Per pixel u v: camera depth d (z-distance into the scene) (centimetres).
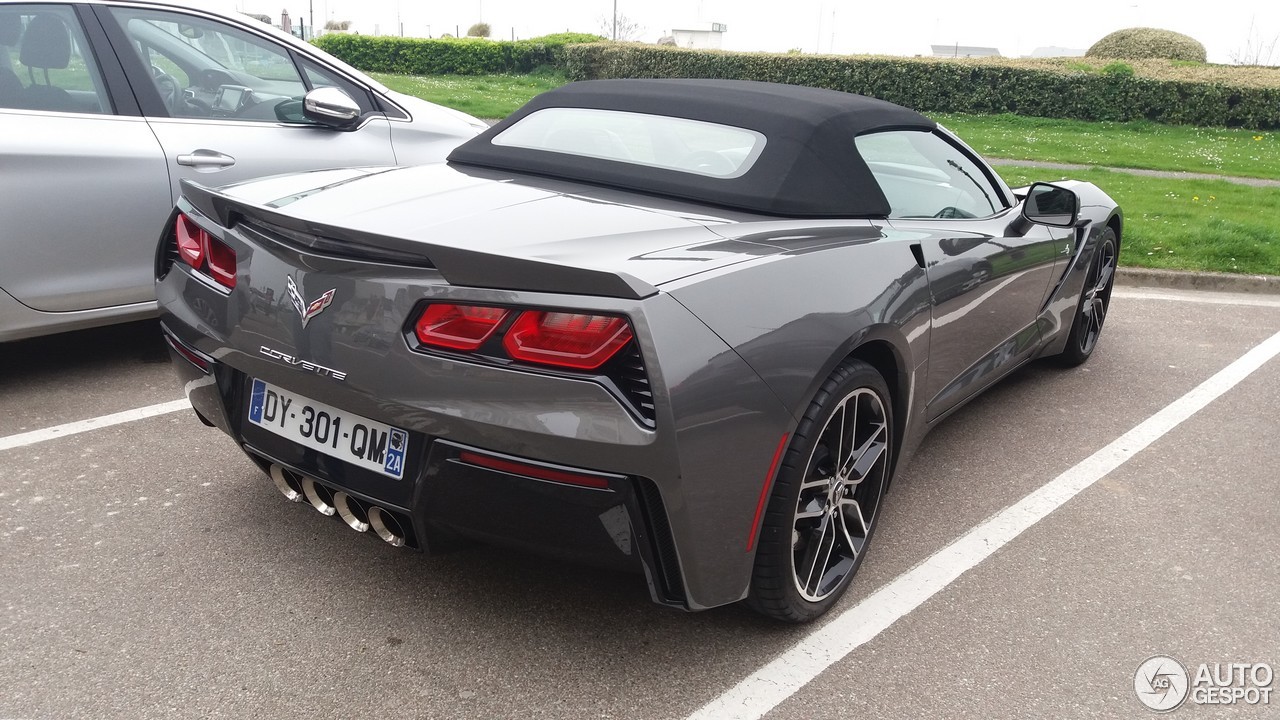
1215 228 790
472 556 265
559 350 183
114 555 257
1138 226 794
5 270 346
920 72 2205
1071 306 426
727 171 258
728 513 201
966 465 349
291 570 254
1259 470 356
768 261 214
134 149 370
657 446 184
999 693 219
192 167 384
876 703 213
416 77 2469
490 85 2295
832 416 223
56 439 327
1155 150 1620
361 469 209
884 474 259
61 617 229
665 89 303
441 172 279
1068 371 466
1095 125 2066
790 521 217
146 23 388
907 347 254
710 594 207
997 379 364
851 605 253
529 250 197
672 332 186
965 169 342
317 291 208
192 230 247
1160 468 355
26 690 203
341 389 204
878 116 300
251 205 220
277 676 211
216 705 201
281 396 224
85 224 360
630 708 207
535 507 192
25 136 347
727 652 229
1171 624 252
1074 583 270
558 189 258
